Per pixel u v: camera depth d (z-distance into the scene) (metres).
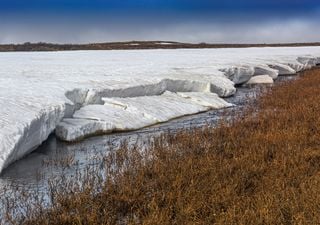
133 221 5.35
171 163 7.69
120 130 11.61
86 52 53.84
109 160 8.41
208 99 16.69
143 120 12.71
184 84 17.72
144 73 19.80
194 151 8.81
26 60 32.00
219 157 7.99
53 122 10.37
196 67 24.52
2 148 7.86
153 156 8.35
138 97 15.13
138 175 7.02
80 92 13.17
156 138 10.29
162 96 16.27
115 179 6.98
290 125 10.63
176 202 5.75
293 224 4.93
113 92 14.20
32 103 10.62
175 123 13.04
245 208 5.47
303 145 8.61
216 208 5.59
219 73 21.88
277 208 5.32
